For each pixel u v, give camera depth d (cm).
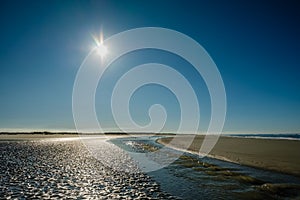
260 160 2528
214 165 2358
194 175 1947
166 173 2045
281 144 4478
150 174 2014
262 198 1338
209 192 1454
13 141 6694
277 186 1537
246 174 1903
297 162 2391
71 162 2669
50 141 6900
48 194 1395
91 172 2092
